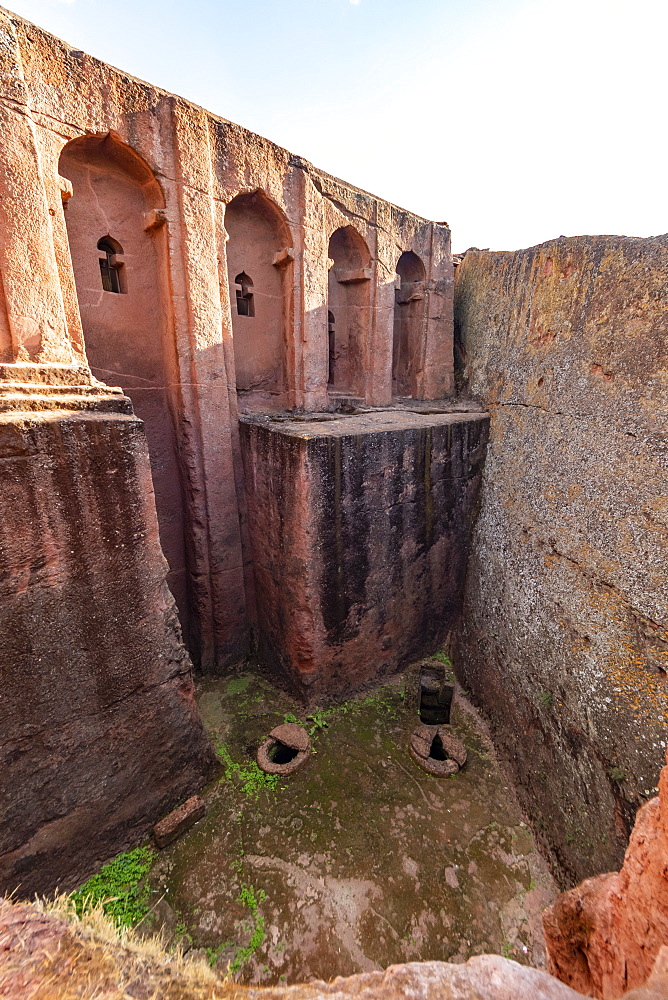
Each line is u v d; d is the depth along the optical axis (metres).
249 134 6.32
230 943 3.94
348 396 8.79
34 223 4.61
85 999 1.09
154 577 4.36
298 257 7.21
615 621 4.49
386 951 3.95
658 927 2.06
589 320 5.32
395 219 8.40
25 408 3.62
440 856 4.76
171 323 6.23
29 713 3.72
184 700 4.90
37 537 3.53
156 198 5.84
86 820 4.25
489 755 6.09
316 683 6.62
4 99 4.27
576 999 1.25
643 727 3.96
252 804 5.19
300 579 6.15
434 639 8.12
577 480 5.33
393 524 6.73
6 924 1.30
